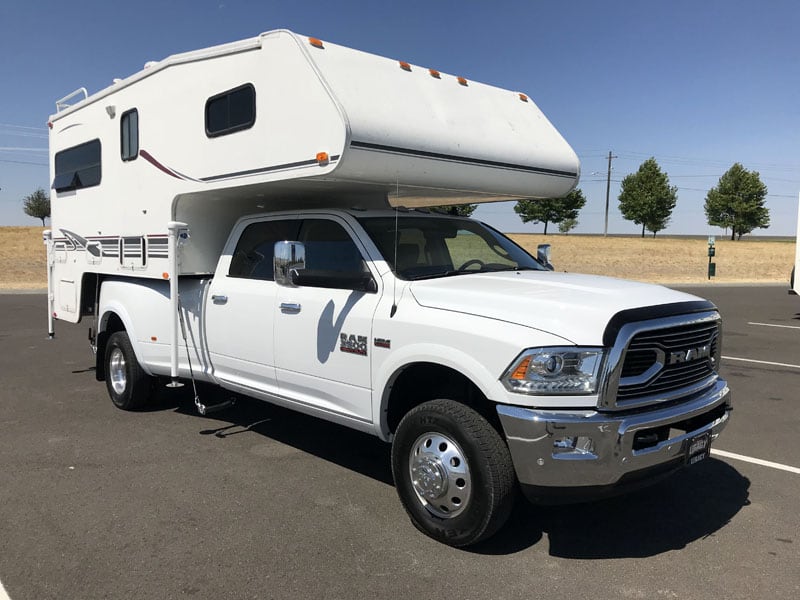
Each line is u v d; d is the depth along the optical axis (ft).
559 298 12.16
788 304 61.21
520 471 11.24
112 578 11.19
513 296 12.39
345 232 15.47
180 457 17.38
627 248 156.87
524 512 14.10
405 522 13.46
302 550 12.21
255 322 17.06
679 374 12.22
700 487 15.47
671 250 154.40
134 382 21.42
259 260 17.70
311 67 14.58
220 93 17.12
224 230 20.34
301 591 10.82
